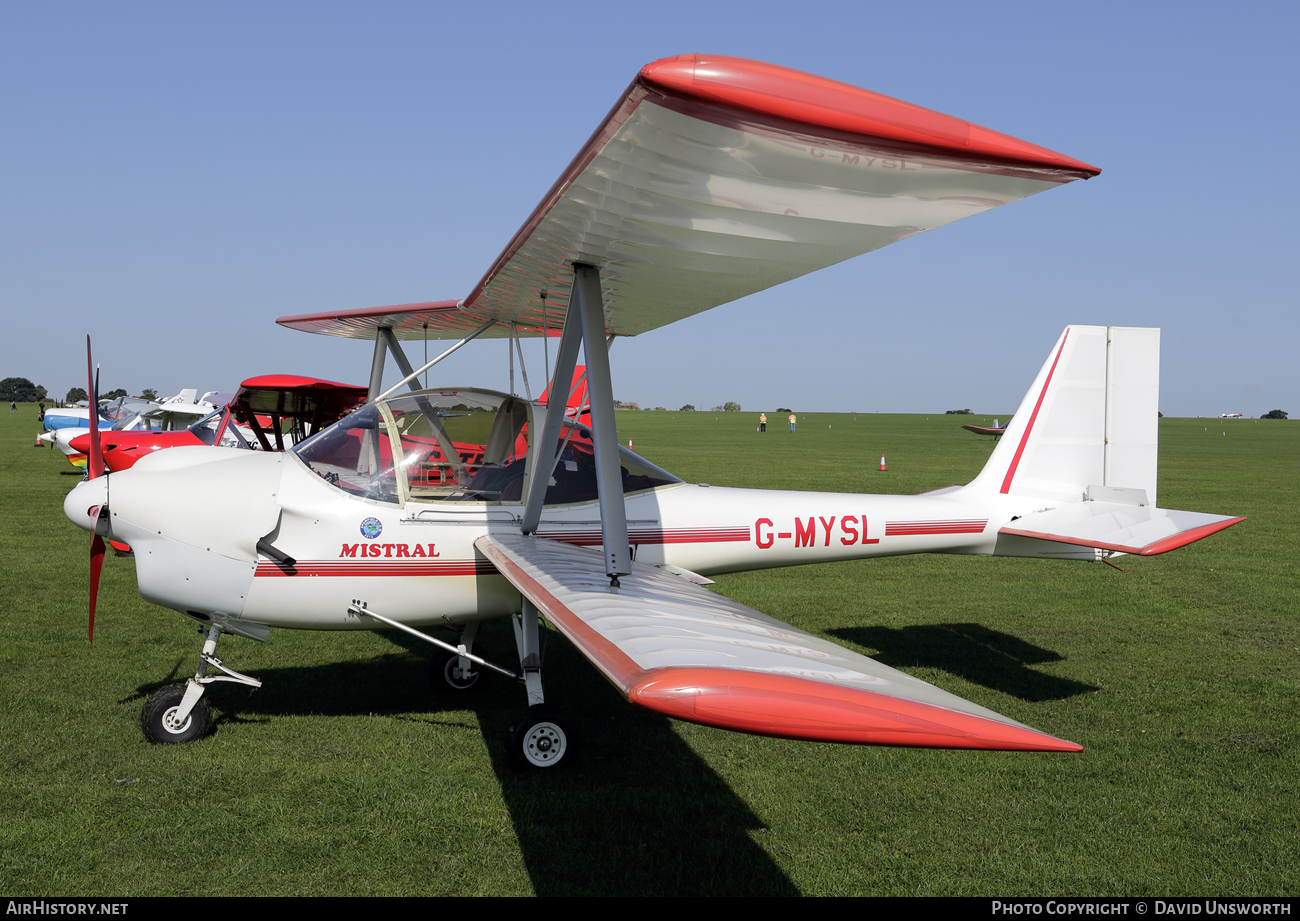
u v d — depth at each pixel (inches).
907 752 178.4
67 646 245.6
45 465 824.9
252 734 182.9
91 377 204.8
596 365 158.4
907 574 392.2
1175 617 306.7
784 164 101.9
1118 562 422.0
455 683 216.7
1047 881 127.8
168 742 175.9
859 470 882.8
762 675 87.5
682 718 84.0
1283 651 259.6
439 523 184.2
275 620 179.6
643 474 212.8
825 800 154.9
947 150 91.2
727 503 214.4
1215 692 217.8
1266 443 1593.3
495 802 151.5
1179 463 1067.3
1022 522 225.5
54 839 134.4
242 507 173.8
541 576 144.6
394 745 178.2
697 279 165.2
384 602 182.1
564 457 198.5
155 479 174.6
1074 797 156.6
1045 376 229.3
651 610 121.6
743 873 129.0
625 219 132.3
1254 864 133.2
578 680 228.4
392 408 189.5
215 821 141.7
